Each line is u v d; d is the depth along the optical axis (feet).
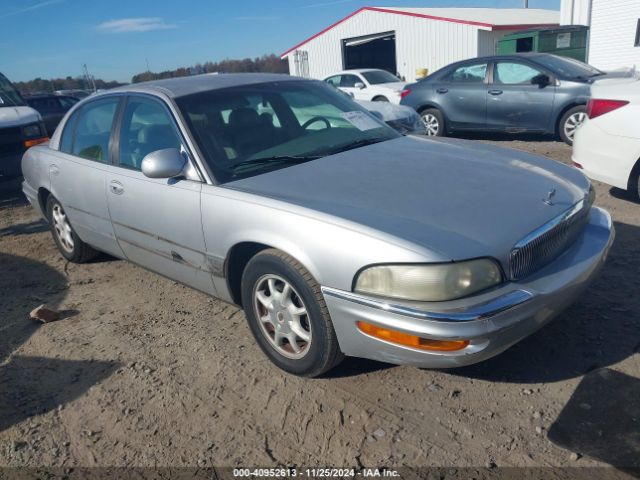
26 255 18.47
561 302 8.74
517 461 7.79
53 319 13.44
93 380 10.78
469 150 11.97
